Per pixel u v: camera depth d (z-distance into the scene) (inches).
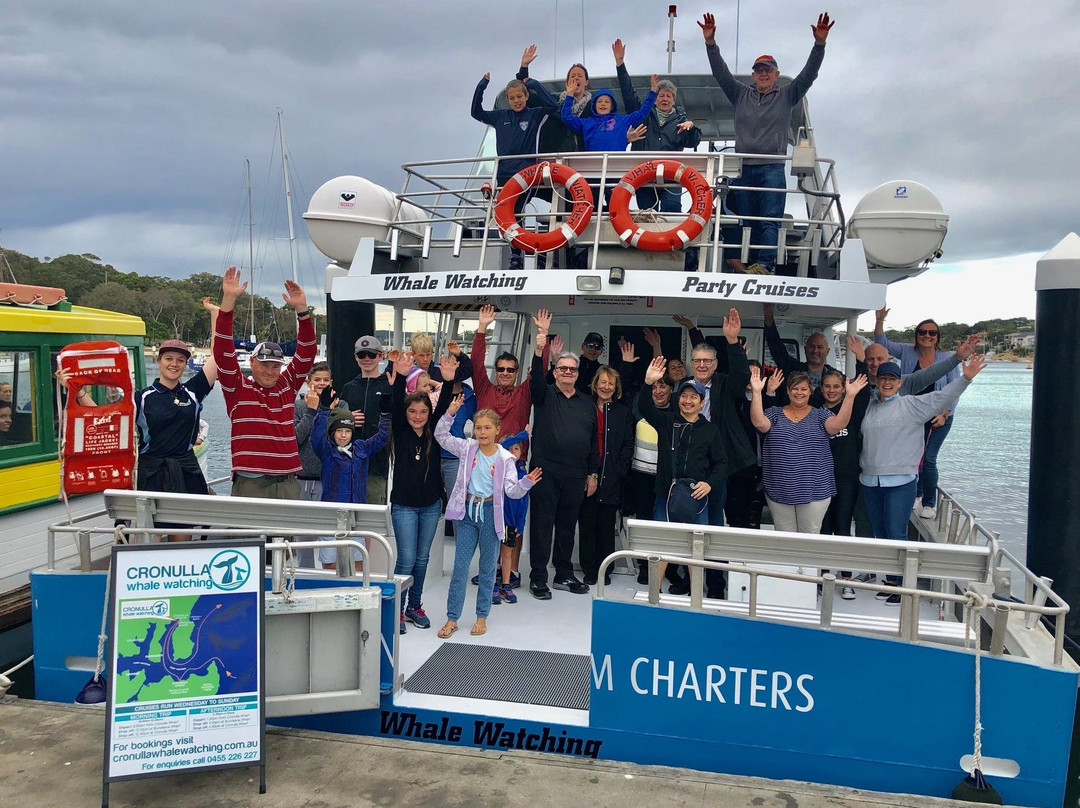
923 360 273.1
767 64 247.6
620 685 152.1
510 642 187.3
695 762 150.9
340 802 141.8
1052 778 138.1
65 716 172.2
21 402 266.7
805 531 197.3
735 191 261.9
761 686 146.9
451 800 141.9
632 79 317.4
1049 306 254.7
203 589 144.8
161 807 141.0
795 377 196.2
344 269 295.3
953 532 223.8
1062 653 138.1
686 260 239.1
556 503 215.2
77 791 146.7
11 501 259.4
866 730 143.9
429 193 246.7
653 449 214.8
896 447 205.6
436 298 224.2
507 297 242.4
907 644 141.3
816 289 199.6
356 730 164.4
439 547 231.0
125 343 316.8
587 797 142.1
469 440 192.2
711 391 214.5
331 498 196.7
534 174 225.3
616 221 214.2
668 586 222.7
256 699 145.8
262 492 197.3
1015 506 612.7
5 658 258.4
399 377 193.9
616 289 203.5
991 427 1274.6
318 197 278.7
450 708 158.9
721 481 195.5
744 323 254.2
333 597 154.1
